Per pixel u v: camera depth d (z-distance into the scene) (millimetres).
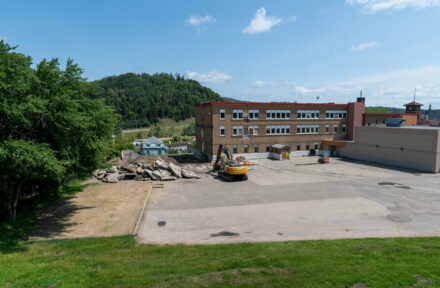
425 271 8633
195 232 15266
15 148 12602
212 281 8555
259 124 46938
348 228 15570
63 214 18781
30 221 17281
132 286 8398
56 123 14664
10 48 15391
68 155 16172
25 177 15445
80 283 8742
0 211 18750
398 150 38156
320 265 9539
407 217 17422
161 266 10125
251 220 17172
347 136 53344
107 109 20656
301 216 17797
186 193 24500
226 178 29984
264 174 33281
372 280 8102
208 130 45938
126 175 31078
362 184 27203
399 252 10938
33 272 9672
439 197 22203
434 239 13352
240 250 11969
